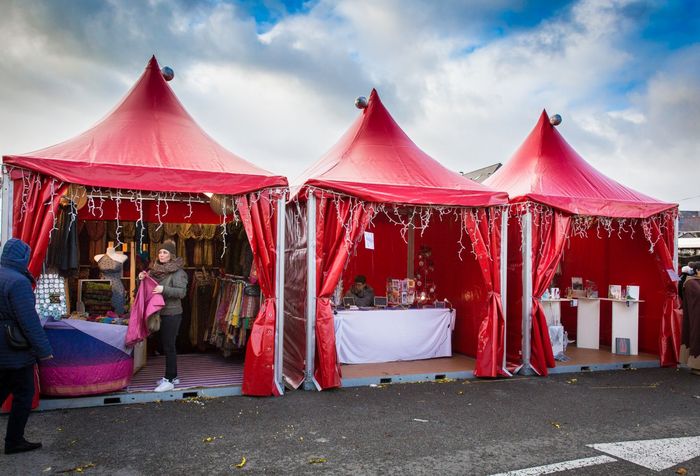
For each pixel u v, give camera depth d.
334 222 6.25
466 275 8.16
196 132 6.50
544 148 8.38
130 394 5.43
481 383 6.63
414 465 3.90
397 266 10.10
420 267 9.07
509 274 7.64
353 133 7.68
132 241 7.60
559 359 7.88
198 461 3.91
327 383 6.03
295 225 7.18
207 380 6.09
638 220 8.63
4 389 3.98
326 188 6.21
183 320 8.10
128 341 5.32
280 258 5.88
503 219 7.10
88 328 5.23
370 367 7.15
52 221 5.04
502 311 6.99
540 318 7.23
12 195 4.95
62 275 6.19
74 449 4.09
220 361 7.25
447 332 8.02
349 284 9.88
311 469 3.80
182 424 4.75
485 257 6.95
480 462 3.97
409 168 7.03
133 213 8.11
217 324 7.39
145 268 7.75
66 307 5.86
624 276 9.18
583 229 8.61
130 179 5.29
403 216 9.88
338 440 4.42
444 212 7.57
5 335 3.78
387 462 3.96
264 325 5.80
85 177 5.13
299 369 6.45
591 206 7.46
